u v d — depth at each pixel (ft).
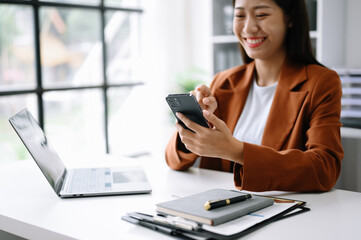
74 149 18.56
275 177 3.97
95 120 16.62
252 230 3.01
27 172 5.12
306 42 5.12
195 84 12.43
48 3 10.46
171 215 3.24
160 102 13.19
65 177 4.67
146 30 13.19
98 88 12.03
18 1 9.80
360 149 7.26
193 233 2.94
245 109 5.51
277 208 3.48
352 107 8.52
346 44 10.07
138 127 13.83
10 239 4.48
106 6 11.99
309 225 3.18
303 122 4.79
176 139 5.17
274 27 4.96
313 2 9.25
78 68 21.40
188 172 5.05
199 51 13.57
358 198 3.94
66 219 3.45
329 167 4.18
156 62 13.08
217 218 3.02
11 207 3.80
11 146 18.25
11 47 17.99
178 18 13.42
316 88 4.76
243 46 5.32
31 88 10.23
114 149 15.06
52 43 21.38
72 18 21.25
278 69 5.34
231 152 3.90
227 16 11.00
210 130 3.82
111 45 16.47
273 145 4.91
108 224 3.30
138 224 3.26
